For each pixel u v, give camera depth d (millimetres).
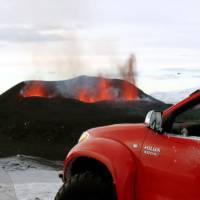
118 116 22609
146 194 5219
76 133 19750
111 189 5512
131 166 5324
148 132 5359
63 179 6031
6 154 15156
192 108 5164
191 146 4957
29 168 11258
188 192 4895
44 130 20062
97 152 5566
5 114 23203
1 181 9203
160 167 5113
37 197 7824
